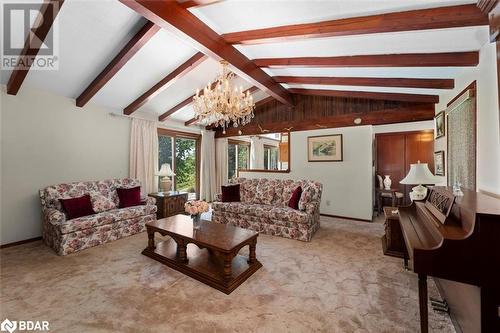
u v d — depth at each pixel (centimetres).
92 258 272
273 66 322
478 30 184
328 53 276
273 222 358
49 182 352
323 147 500
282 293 201
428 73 285
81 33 252
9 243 314
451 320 164
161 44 295
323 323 164
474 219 117
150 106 466
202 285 214
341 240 335
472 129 221
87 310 178
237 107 292
